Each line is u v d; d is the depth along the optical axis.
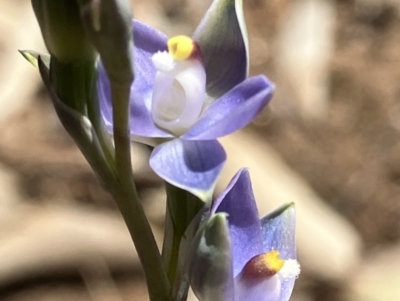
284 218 0.05
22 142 0.12
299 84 0.12
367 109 0.12
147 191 0.10
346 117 0.12
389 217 0.11
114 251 0.10
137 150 0.10
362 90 0.12
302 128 0.12
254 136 0.11
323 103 0.12
